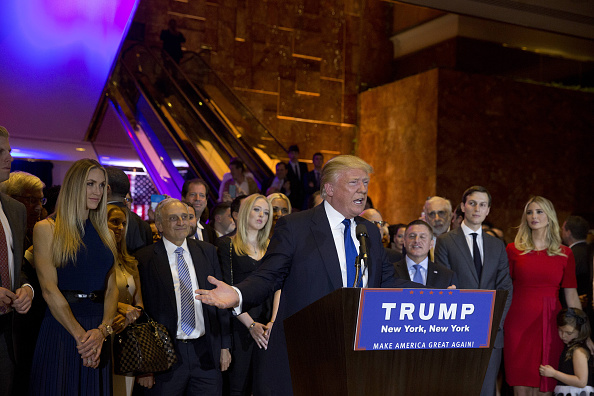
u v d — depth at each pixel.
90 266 3.18
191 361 3.85
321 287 2.57
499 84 12.73
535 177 12.85
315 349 2.16
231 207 5.18
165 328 3.66
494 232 5.95
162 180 10.56
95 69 9.25
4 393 2.97
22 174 3.65
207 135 11.27
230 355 4.18
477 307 2.21
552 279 4.66
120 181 4.07
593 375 4.44
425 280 4.38
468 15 9.19
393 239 6.03
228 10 14.69
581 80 14.30
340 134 15.37
